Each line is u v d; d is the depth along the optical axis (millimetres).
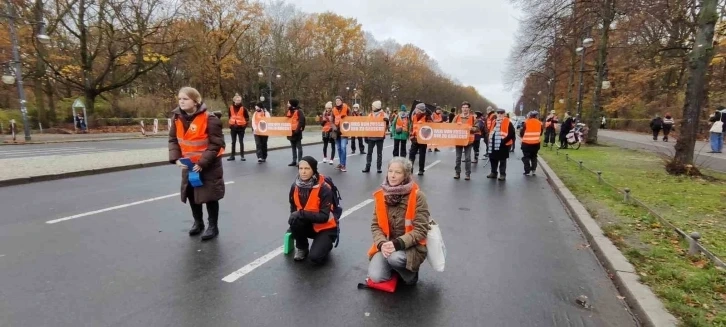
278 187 8273
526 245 5027
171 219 5738
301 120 11234
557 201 7711
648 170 10969
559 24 19656
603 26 19516
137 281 3693
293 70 47031
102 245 4609
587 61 33094
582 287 3830
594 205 6762
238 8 39250
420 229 3592
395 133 12789
